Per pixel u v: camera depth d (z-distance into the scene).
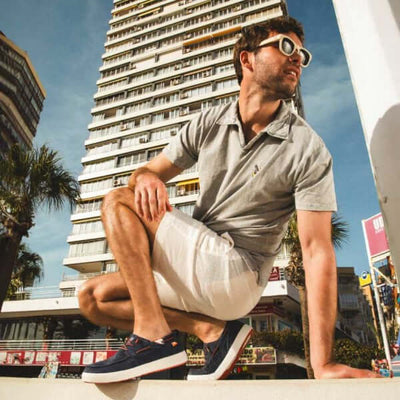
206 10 40.66
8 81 46.50
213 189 1.43
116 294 1.35
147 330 1.07
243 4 39.22
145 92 38.50
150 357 1.03
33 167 9.23
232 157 1.39
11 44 47.25
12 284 21.62
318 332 1.10
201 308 1.28
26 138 50.78
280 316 19.91
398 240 1.09
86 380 0.97
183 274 1.24
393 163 1.13
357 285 45.31
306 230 1.22
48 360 17.81
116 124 37.62
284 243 12.66
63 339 20.67
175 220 1.26
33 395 1.03
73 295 23.69
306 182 1.26
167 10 43.72
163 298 1.33
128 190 1.32
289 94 1.37
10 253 9.11
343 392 0.77
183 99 35.09
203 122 1.51
